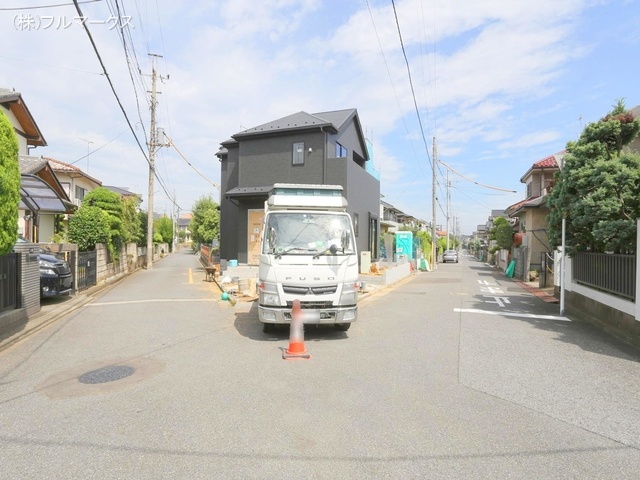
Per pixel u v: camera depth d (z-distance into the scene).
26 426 4.12
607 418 4.40
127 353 6.83
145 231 32.28
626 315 8.17
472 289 17.80
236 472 3.29
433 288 17.92
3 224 6.79
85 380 5.50
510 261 28.75
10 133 6.90
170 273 23.81
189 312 10.66
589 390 5.23
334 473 3.29
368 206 21.83
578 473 3.33
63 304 11.62
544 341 7.88
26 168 16.81
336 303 7.49
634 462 3.51
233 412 4.43
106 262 18.72
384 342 7.67
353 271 7.77
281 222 8.05
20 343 7.53
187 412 4.43
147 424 4.14
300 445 3.73
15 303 8.92
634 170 8.88
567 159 10.20
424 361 6.44
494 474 3.30
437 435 3.95
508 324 9.59
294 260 7.49
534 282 21.72
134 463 3.43
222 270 20.45
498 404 4.74
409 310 11.50
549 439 3.90
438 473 3.30
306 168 18.77
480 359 6.59
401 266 22.31
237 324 9.17
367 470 3.33
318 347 7.27
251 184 19.73
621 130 9.75
